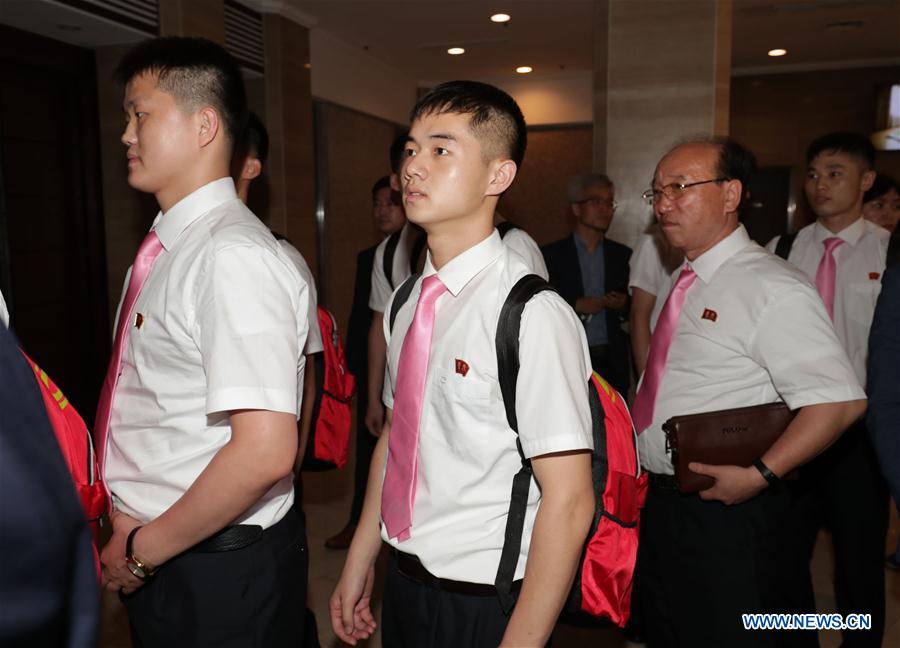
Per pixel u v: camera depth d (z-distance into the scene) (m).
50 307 4.73
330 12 6.33
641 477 1.41
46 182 4.68
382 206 3.41
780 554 1.81
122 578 1.33
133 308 1.40
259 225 1.42
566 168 9.29
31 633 0.42
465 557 1.24
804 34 7.14
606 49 4.98
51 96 4.70
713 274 1.86
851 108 8.37
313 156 6.70
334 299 7.36
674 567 1.86
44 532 0.43
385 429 1.52
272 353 1.26
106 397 1.44
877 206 3.63
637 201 4.98
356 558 1.50
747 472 1.71
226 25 5.52
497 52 7.80
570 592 1.27
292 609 1.48
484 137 1.23
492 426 1.22
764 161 8.71
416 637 1.31
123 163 4.93
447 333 1.25
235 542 1.37
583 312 3.79
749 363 1.81
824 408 1.68
